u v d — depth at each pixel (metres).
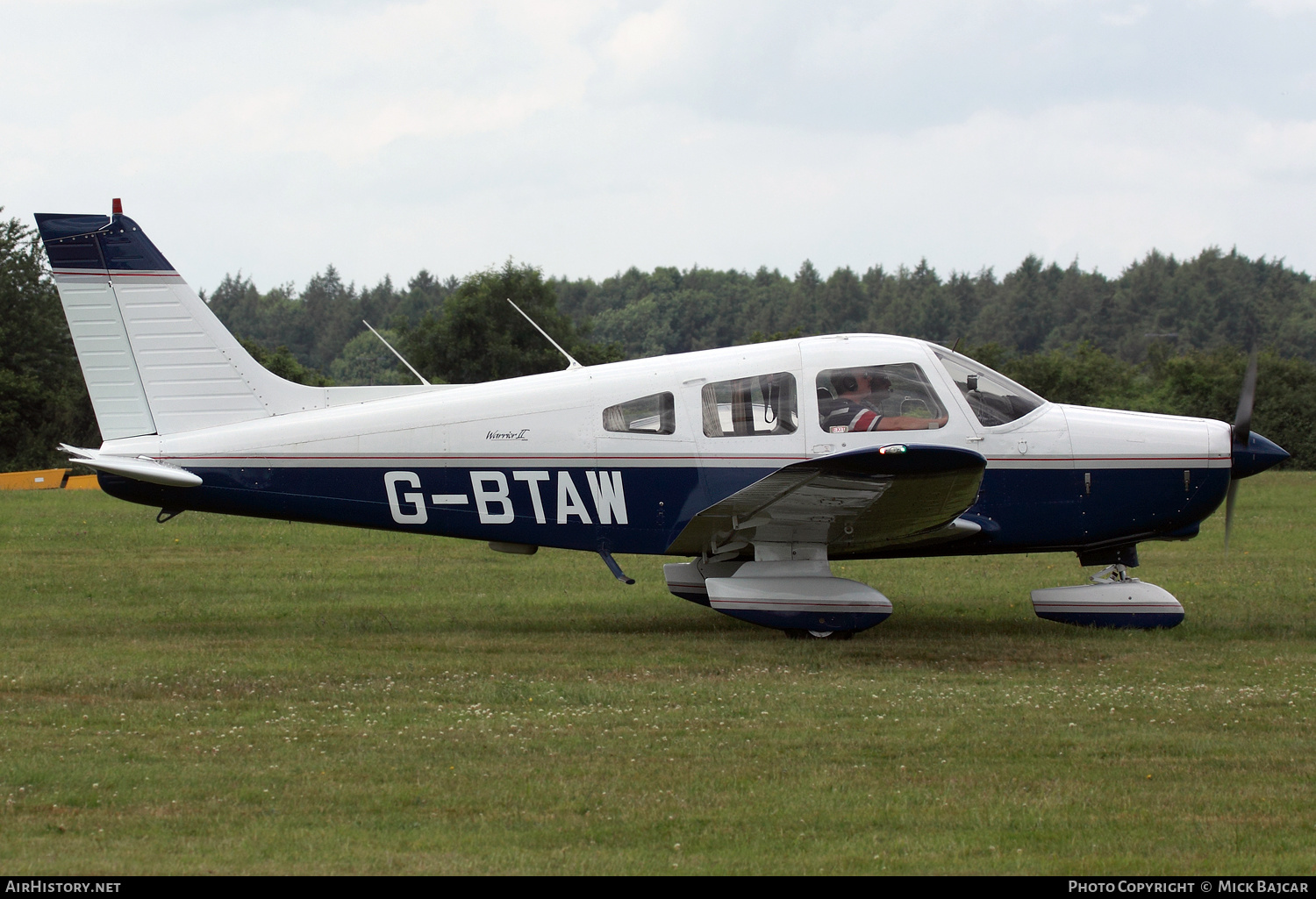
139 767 13.33
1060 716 15.66
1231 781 12.96
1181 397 113.00
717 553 22.64
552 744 14.34
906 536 21.75
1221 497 22.31
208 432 22.69
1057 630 22.39
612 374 22.17
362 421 22.36
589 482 21.89
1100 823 11.68
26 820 11.66
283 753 13.94
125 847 10.99
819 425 21.50
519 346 120.06
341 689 17.17
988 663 19.23
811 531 21.36
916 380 21.77
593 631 22.33
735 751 14.06
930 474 18.44
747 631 22.42
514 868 10.50
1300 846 11.09
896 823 11.69
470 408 22.19
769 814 11.90
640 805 12.15
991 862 10.69
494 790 12.60
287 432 22.39
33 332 106.88
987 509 22.05
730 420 21.62
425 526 22.39
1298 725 15.19
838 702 16.47
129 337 22.77
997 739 14.51
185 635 21.77
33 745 14.20
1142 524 22.20
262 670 18.44
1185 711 15.88
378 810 12.01
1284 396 108.75
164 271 22.80
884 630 22.42
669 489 21.73
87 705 16.17
